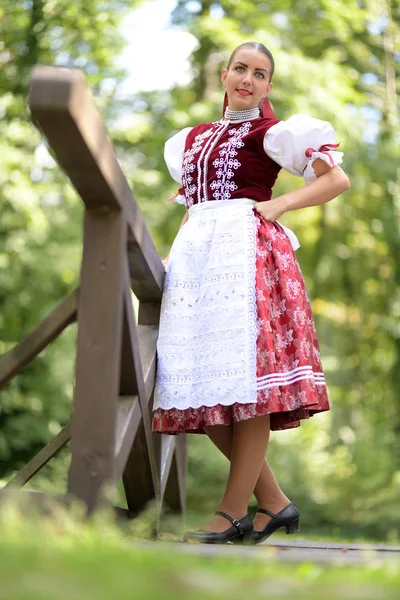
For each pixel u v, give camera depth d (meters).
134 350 2.33
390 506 9.84
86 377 2.07
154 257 2.69
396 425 11.19
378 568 1.57
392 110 10.95
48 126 1.83
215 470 10.40
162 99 10.70
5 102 8.67
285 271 2.90
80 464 2.04
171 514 3.80
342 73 10.18
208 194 3.02
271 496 3.04
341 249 11.11
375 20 10.73
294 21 10.27
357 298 11.25
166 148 3.33
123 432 2.20
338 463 10.34
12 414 9.41
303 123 2.94
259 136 2.98
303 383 2.77
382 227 10.62
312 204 2.96
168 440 3.40
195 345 2.84
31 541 1.42
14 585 1.08
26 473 2.81
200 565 1.42
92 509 2.00
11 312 9.36
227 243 2.89
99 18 9.01
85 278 2.11
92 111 1.90
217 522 2.75
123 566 1.25
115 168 2.06
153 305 3.03
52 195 9.39
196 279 2.92
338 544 3.01
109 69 9.34
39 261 9.24
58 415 9.49
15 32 9.02
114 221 2.13
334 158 2.93
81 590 1.07
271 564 1.56
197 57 10.74
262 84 3.12
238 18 10.26
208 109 10.23
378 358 11.34
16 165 8.42
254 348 2.75
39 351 2.13
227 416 2.77
